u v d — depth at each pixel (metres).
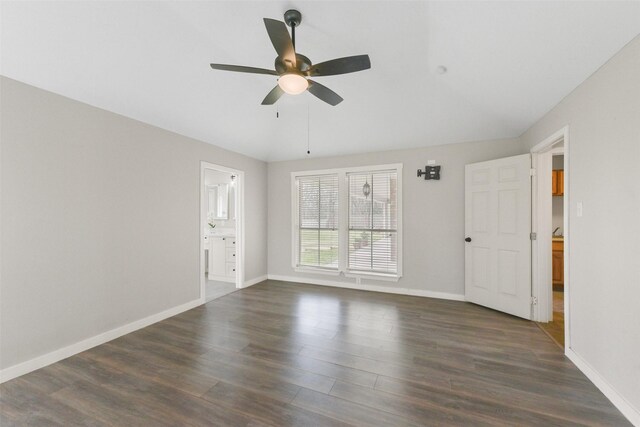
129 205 2.91
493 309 3.48
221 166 4.11
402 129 3.74
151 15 2.08
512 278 3.23
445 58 2.40
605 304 1.88
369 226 4.41
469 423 1.62
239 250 4.54
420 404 1.78
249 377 2.08
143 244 3.05
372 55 2.48
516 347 2.52
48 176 2.30
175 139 3.42
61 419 1.67
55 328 2.34
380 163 4.30
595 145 1.97
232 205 5.71
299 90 1.95
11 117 2.09
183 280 3.51
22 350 2.15
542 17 1.70
